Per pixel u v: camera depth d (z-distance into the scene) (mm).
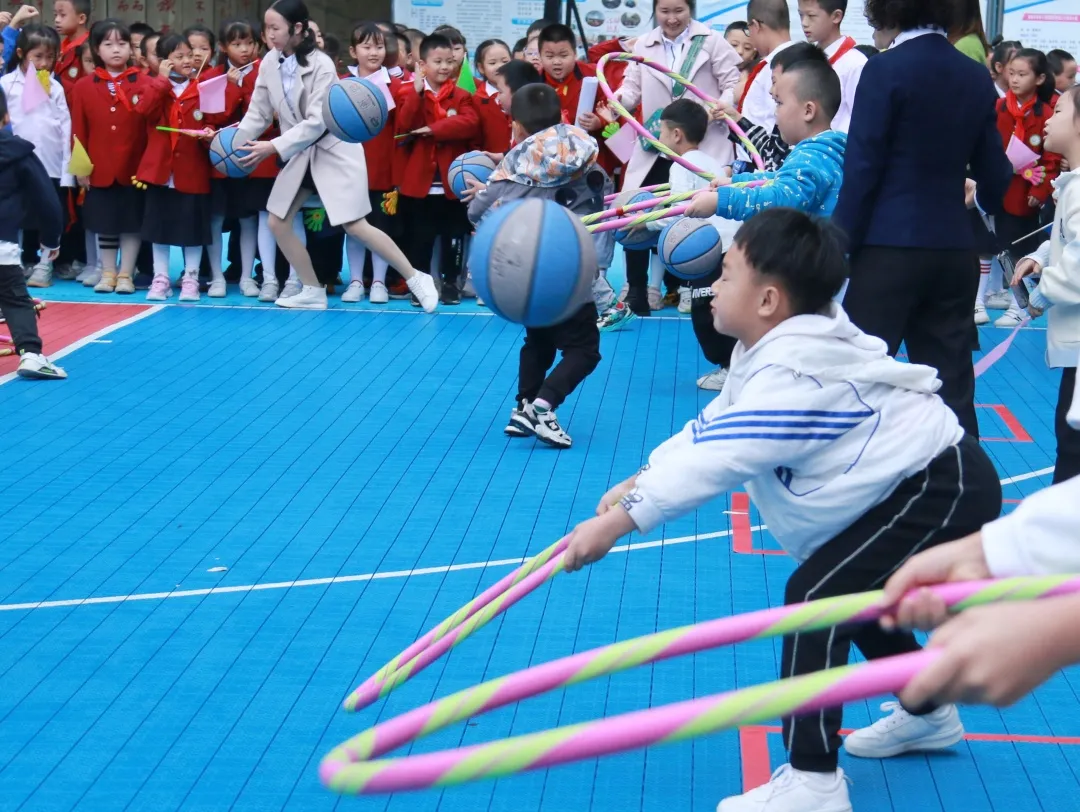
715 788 3725
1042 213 9234
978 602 1719
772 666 4453
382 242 10172
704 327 7961
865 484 3109
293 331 10023
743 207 5277
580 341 7113
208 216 11094
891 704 4035
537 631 4723
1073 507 1696
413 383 8492
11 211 8195
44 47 11188
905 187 5141
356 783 1824
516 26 15031
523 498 6254
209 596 5008
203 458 6805
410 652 3410
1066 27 14492
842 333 3154
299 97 10016
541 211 4703
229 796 3631
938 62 5094
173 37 11156
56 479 6418
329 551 5508
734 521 5965
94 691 4230
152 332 9891
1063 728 4059
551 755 1668
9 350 8914
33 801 3582
